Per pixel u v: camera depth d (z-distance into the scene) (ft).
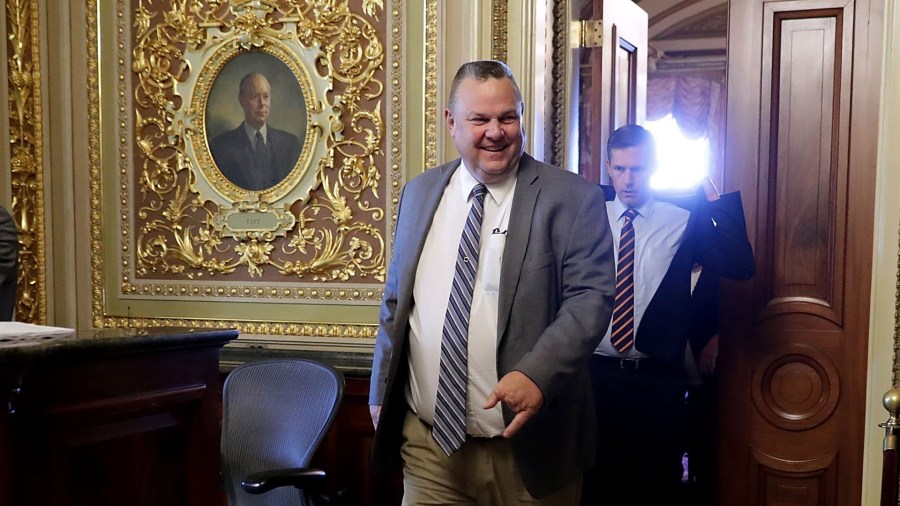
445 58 11.63
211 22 12.58
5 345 5.70
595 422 7.79
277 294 12.46
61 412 5.91
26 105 12.93
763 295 12.25
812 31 11.98
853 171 11.69
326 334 12.22
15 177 12.82
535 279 7.00
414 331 7.42
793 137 12.09
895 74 10.74
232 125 12.62
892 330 10.82
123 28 12.92
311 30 12.18
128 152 13.00
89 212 13.14
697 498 13.85
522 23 11.14
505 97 6.98
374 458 7.59
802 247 12.07
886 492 6.50
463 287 7.16
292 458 8.13
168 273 12.96
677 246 10.61
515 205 7.17
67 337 6.34
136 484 6.61
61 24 13.00
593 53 12.44
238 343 12.52
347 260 12.22
